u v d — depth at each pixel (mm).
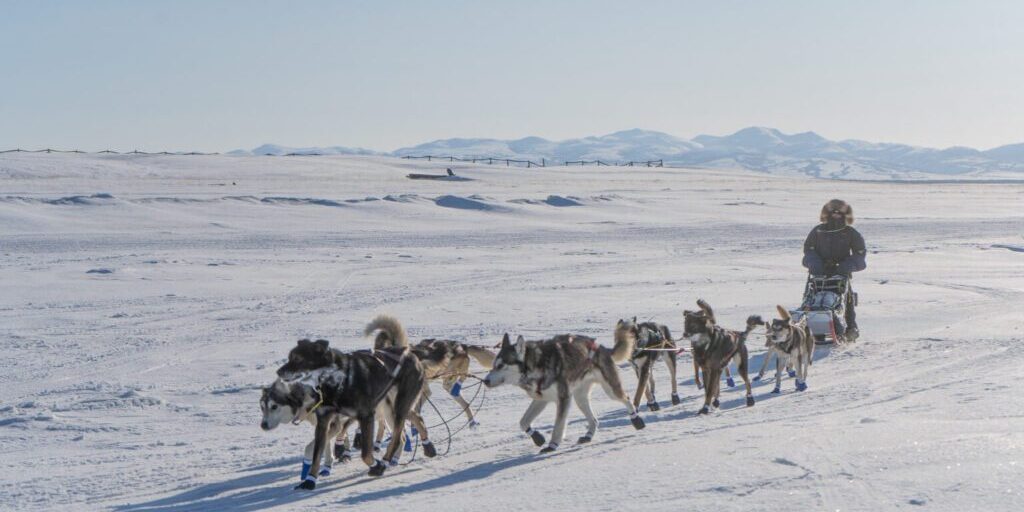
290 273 30000
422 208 54438
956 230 50094
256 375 15438
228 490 8867
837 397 12797
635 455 8508
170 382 14992
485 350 11188
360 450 10750
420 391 9938
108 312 22438
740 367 13039
